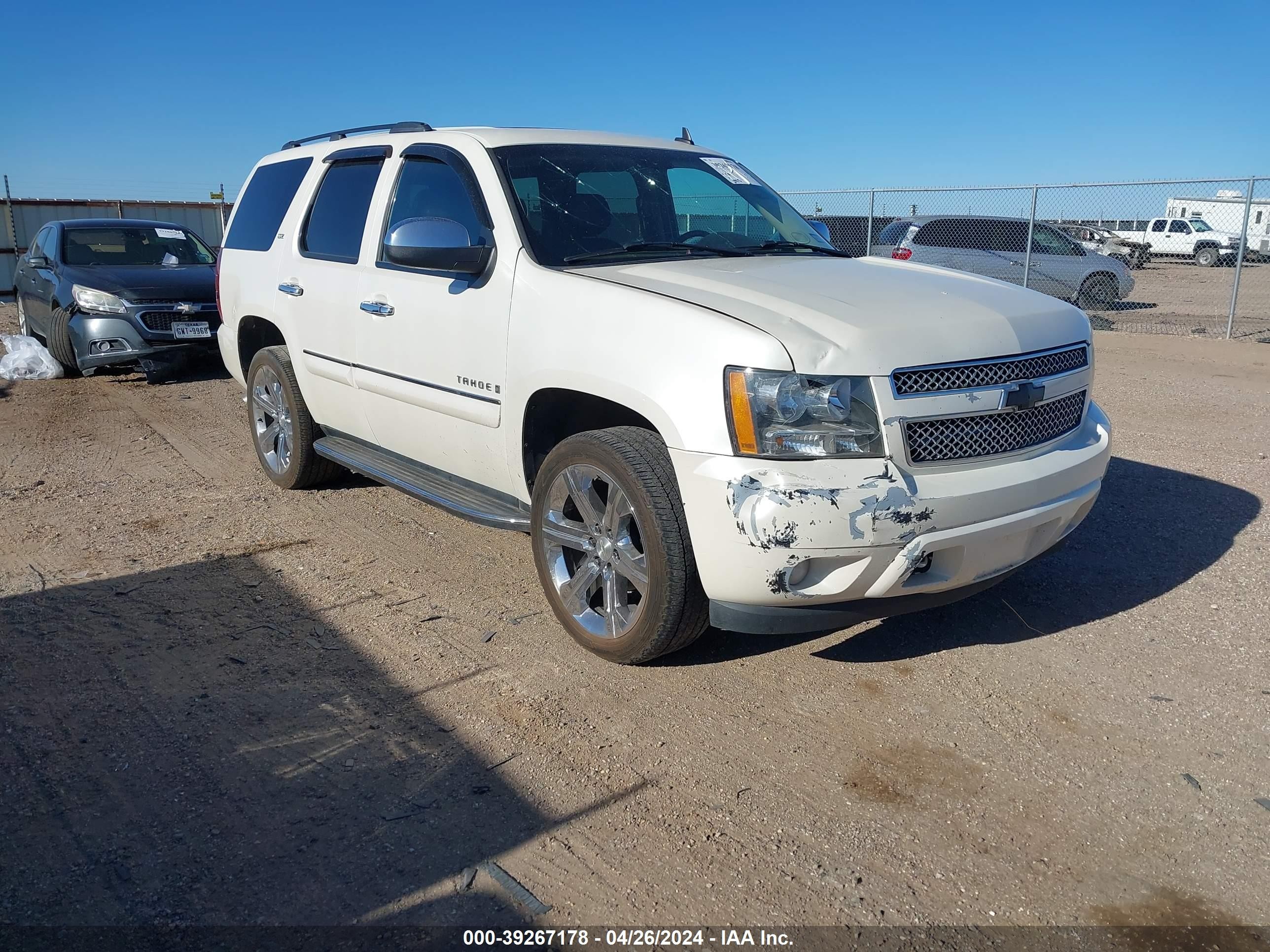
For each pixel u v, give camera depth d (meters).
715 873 2.56
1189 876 2.55
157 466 6.71
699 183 4.75
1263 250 19.25
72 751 3.09
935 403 3.12
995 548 3.30
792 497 2.95
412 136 4.72
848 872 2.56
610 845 2.66
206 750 3.10
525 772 3.00
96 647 3.82
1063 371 3.53
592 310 3.49
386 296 4.53
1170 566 4.64
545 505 3.75
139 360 9.97
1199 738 3.19
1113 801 2.87
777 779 2.97
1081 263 16.36
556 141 4.49
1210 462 6.54
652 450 3.35
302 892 2.47
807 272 3.84
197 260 11.55
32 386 10.30
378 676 3.61
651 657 3.53
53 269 10.50
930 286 3.72
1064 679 3.59
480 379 4.00
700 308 3.26
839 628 3.50
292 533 5.20
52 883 2.50
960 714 3.35
